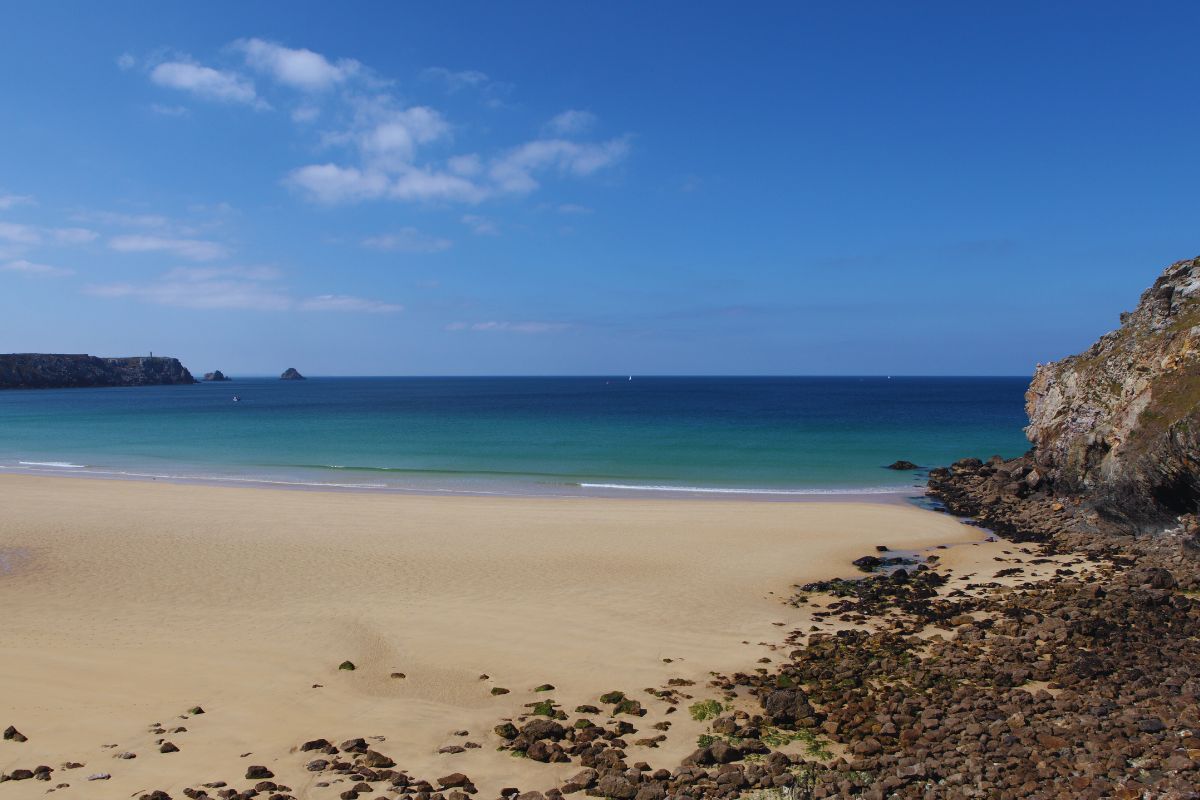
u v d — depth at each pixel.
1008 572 21.36
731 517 29.20
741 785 9.39
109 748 10.95
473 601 18.62
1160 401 24.45
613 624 16.94
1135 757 9.41
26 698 12.81
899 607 18.06
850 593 19.42
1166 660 13.23
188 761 10.53
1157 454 22.70
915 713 11.65
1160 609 16.31
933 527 27.95
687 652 15.13
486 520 28.42
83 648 15.27
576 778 9.75
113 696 12.96
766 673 13.93
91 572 21.19
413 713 12.34
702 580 20.69
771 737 11.11
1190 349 24.97
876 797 8.80
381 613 17.62
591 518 28.84
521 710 12.48
